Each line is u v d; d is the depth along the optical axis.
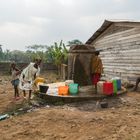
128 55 17.66
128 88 16.17
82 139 8.03
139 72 16.34
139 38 16.33
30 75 12.95
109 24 20.05
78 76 14.34
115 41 19.66
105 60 21.80
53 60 31.83
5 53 64.25
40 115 10.71
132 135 8.02
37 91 13.63
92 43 25.03
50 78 26.39
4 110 12.00
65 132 8.73
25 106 12.23
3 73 29.81
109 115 10.23
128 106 11.56
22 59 59.62
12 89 18.30
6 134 8.91
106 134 8.30
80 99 12.35
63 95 12.80
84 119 9.89
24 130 9.16
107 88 12.83
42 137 8.43
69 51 15.07
